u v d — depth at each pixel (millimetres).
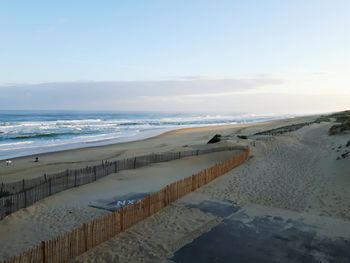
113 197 14945
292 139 33125
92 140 47719
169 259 8812
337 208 13000
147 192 15867
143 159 23297
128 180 18500
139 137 52375
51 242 8102
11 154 34094
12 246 9953
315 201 14008
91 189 16391
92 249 9336
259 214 12305
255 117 167125
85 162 26281
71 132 60469
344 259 8789
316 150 27109
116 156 29750
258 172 19453
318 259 8781
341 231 10641
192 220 11617
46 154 32750
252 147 27891
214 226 11062
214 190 15617
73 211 13039
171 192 13422
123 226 10594
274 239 10016
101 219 9672
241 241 9898
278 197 14680
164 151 30453
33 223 11773
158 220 11586
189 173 20453
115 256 8977
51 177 17125
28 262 7559
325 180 17203
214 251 9258
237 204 13578
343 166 19500
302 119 87188
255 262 8641
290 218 11859
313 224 11289
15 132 58594
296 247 9500
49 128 68688
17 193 13695
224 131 57781
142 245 9633
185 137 49469
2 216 12078
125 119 123688
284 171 19688
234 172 19453
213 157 25000
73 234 8734
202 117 164250
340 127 36719
